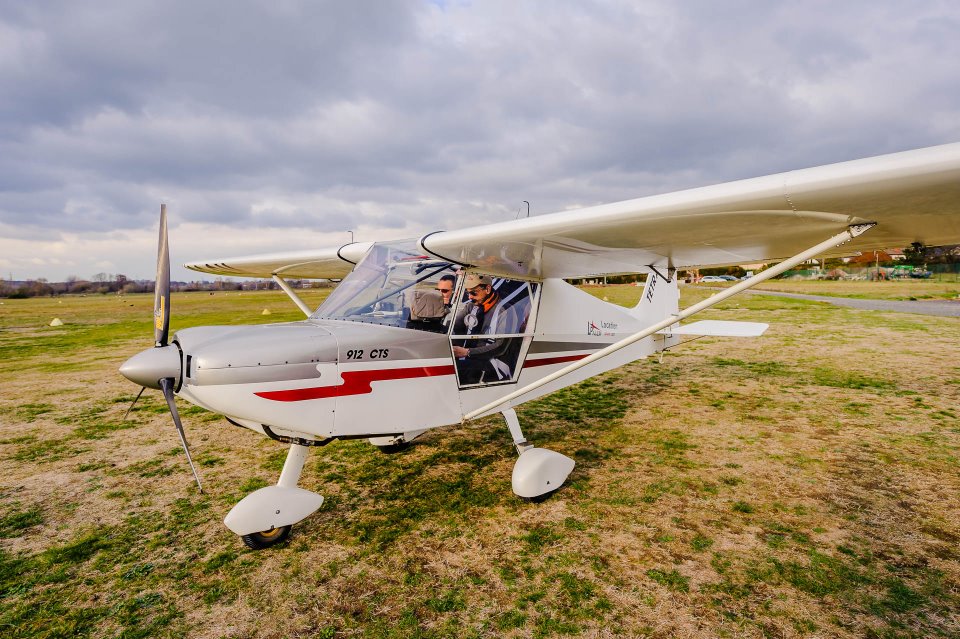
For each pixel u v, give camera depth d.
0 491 3.50
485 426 4.79
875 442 4.08
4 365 9.24
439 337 3.10
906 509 2.92
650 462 3.75
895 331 11.16
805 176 1.98
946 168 1.73
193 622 2.10
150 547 2.72
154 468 3.93
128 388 7.13
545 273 3.72
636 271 4.22
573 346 4.16
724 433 4.40
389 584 2.33
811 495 3.13
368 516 3.02
